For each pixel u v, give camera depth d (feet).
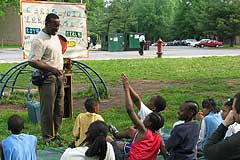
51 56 28.45
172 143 20.21
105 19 243.40
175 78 64.23
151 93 49.88
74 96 47.16
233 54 128.26
